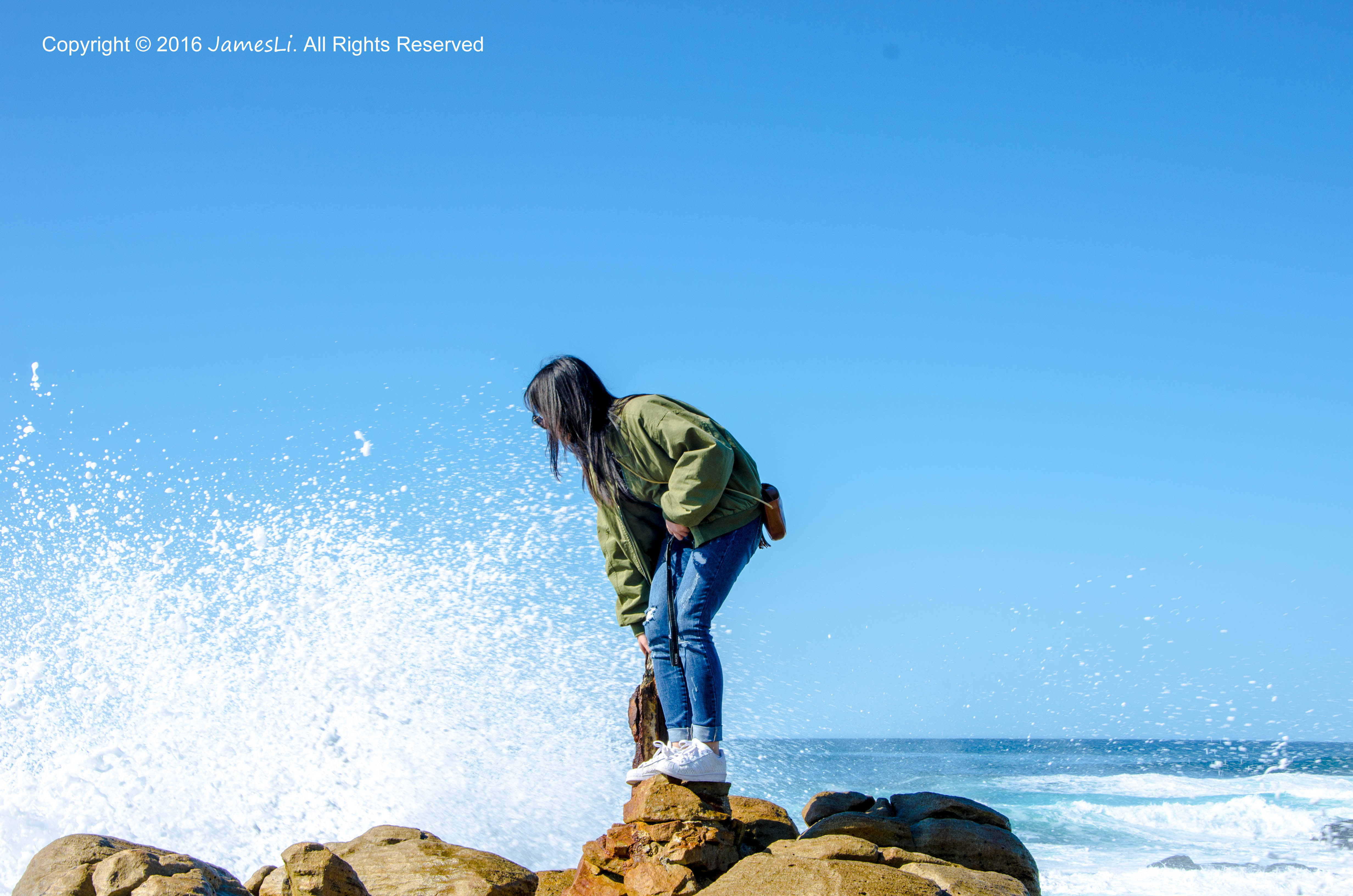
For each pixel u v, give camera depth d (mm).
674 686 3236
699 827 3037
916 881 2773
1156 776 24078
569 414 3256
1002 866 3621
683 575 3230
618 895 3057
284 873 3316
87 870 3006
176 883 2875
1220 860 12148
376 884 3699
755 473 3252
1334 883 10203
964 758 32438
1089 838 14430
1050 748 41406
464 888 3613
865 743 41219
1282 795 18953
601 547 3611
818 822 3979
